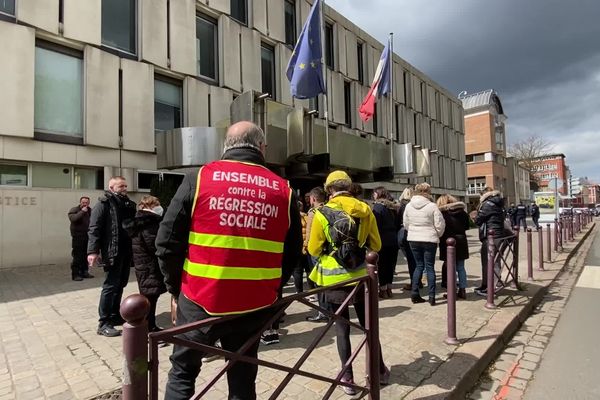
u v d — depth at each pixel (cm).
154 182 1005
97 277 769
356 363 349
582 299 616
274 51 1526
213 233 175
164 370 336
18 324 459
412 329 436
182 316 183
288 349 383
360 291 283
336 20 1795
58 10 940
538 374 357
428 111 2666
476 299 570
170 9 1160
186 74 1194
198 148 913
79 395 291
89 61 986
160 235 182
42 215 916
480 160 4456
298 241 206
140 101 1083
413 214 547
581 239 1545
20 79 870
